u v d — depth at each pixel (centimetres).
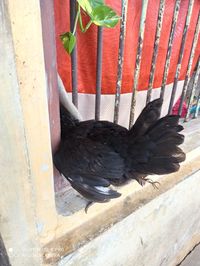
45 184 64
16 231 64
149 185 93
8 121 50
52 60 58
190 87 114
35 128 55
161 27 83
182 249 129
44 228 70
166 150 61
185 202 109
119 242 88
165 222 104
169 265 126
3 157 53
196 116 115
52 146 67
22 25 45
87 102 90
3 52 44
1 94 47
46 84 56
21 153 55
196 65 107
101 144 66
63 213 74
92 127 73
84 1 55
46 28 54
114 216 84
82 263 79
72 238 77
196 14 93
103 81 88
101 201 65
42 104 54
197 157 106
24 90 50
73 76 73
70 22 65
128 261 98
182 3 88
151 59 91
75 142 66
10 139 52
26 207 62
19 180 58
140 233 95
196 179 106
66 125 73
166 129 62
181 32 93
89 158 62
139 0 80
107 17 57
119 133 70
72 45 60
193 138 105
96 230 80
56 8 72
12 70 46
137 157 63
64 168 64
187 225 121
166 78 91
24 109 51
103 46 81
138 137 64
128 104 97
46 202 66
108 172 63
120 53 76
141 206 88
